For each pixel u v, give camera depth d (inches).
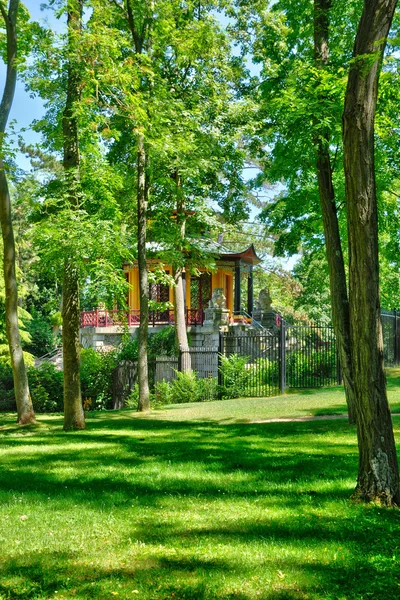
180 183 916.0
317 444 408.2
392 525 220.1
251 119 916.6
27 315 1116.5
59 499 274.8
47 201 519.5
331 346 857.5
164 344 1140.5
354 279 255.9
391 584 168.6
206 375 1010.1
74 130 557.3
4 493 289.7
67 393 568.1
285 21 609.6
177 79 861.2
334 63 506.3
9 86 588.1
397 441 386.0
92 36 488.1
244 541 207.5
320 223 679.7
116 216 595.8
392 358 968.9
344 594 162.6
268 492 278.1
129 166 804.6
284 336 806.5
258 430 493.7
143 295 719.7
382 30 248.5
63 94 565.0
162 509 251.9
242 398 794.8
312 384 837.8
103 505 260.4
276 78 576.7
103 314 1300.4
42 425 615.8
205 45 794.2
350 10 521.3
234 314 1438.2
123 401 918.4
